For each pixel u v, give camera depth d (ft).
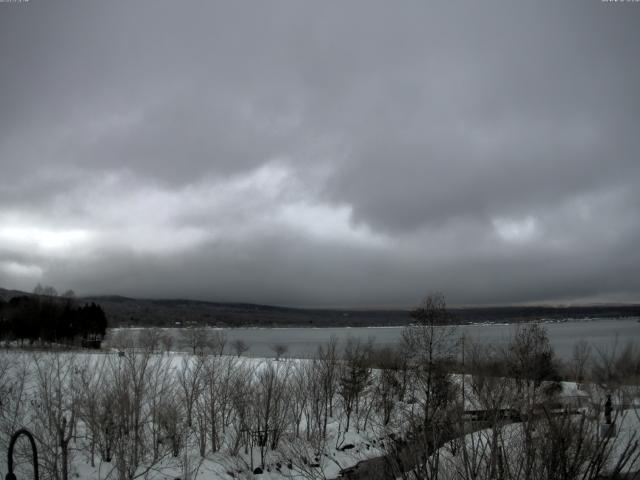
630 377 80.43
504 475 32.58
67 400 88.07
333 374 123.85
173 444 87.76
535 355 88.28
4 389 80.74
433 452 35.55
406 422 79.56
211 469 85.71
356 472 46.62
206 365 118.52
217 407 100.94
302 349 377.09
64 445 70.28
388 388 120.16
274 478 86.02
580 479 31.30
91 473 78.74
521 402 41.37
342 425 114.73
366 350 160.25
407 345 120.88
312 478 72.49
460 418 39.11
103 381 88.38
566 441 31.42
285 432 104.17
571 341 363.97
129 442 84.89
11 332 257.96
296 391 112.68
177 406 93.81
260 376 110.93
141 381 88.48
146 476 77.77
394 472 36.76
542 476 31.32
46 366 93.50
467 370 104.78
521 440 34.65
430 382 97.86
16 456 75.15
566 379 109.60
